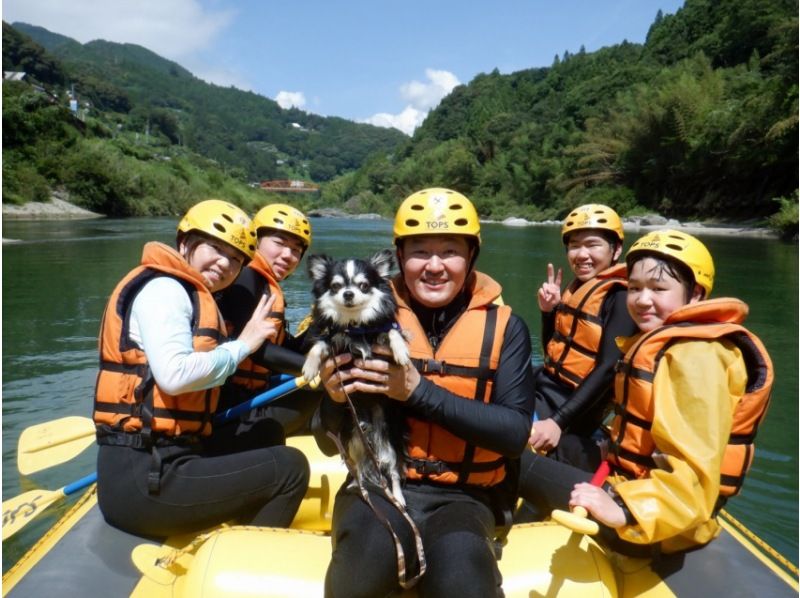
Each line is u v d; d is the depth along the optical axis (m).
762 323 10.58
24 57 117.94
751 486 4.80
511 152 77.69
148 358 2.65
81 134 66.94
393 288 2.74
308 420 4.22
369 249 24.33
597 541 2.66
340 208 103.94
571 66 109.56
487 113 99.94
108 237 26.03
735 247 23.86
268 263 4.38
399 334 2.42
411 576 2.16
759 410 2.40
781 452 5.41
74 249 20.66
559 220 57.06
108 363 2.78
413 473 2.44
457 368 2.50
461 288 2.68
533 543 2.52
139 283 2.88
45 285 13.27
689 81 47.75
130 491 2.67
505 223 55.28
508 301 12.75
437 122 132.88
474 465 2.44
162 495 2.67
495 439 2.29
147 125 129.25
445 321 2.69
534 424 3.32
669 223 38.34
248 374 3.78
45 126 50.81
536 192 66.62
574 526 2.09
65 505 4.28
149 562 2.62
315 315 2.66
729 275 16.16
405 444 2.46
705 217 42.19
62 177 48.41
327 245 26.22
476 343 2.51
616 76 74.06
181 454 2.74
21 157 47.31
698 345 2.31
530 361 2.59
